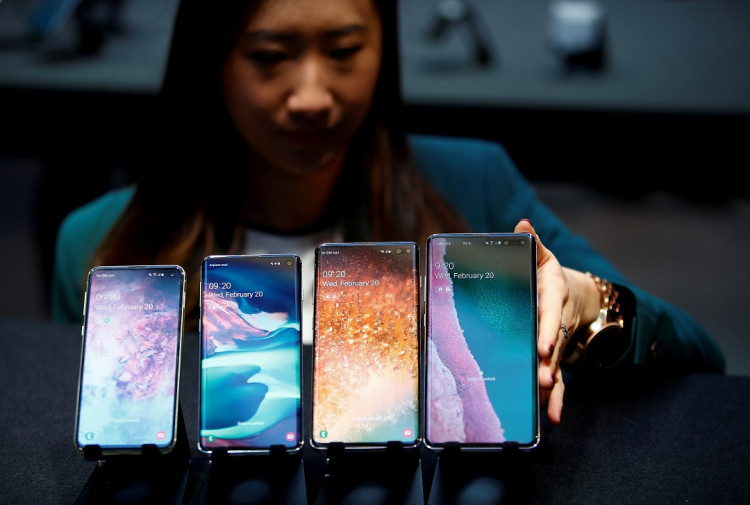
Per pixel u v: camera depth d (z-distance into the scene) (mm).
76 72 1934
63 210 2053
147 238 1105
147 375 748
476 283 746
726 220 3000
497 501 703
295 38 926
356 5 935
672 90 1915
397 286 755
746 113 1767
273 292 759
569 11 2062
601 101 1822
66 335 1037
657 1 2721
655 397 890
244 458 750
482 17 2506
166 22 2340
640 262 2701
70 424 853
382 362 741
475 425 723
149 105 1828
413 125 1838
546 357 732
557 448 799
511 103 1805
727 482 745
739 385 913
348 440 729
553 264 808
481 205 1381
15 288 2764
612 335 881
